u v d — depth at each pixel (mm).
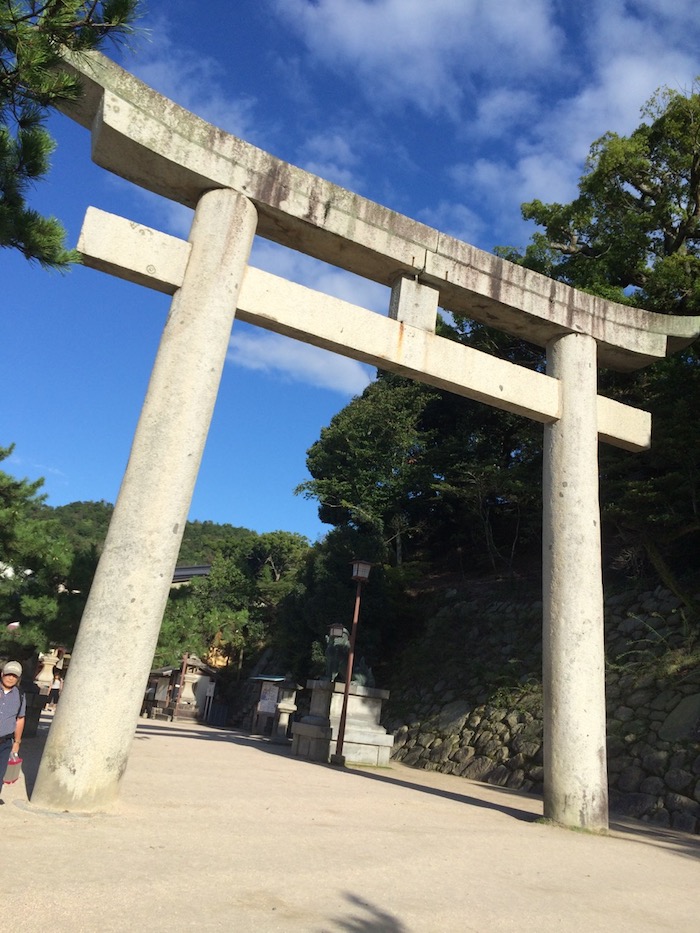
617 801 10875
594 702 7863
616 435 9367
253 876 4070
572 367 9164
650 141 17609
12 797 5570
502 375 8727
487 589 21156
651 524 13703
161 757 10266
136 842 4617
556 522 8555
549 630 8227
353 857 4883
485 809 8570
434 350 8328
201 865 4191
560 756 7738
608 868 5668
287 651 24062
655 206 17250
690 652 12711
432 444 27500
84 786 5492
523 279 9125
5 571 11953
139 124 6973
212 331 6848
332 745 14539
